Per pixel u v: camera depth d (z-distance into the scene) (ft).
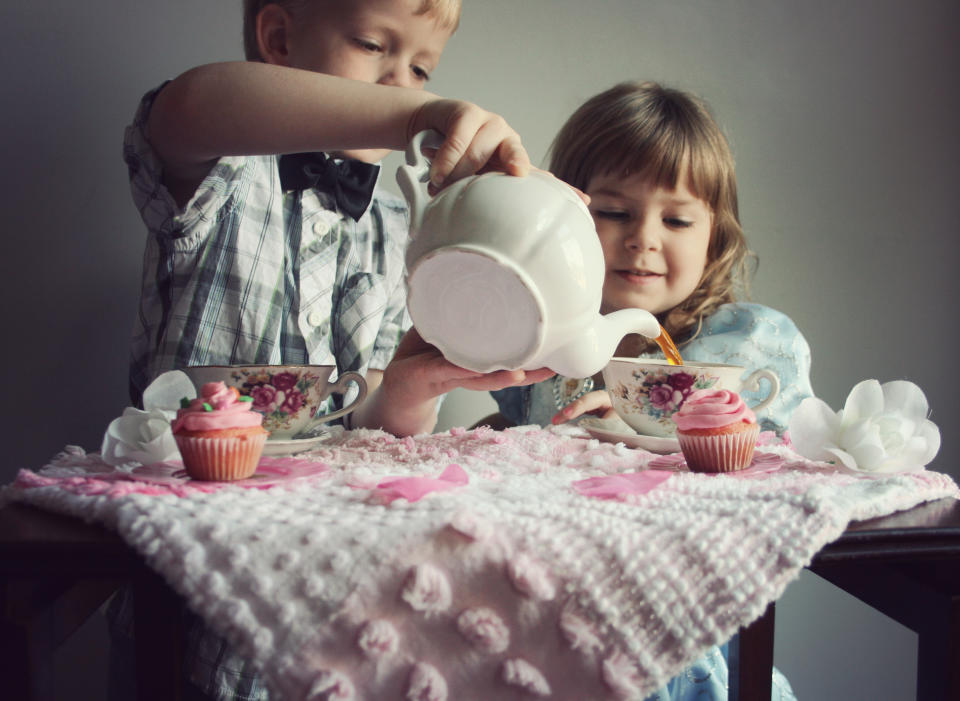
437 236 1.94
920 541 1.65
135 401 3.52
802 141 4.44
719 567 1.45
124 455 1.98
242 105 2.46
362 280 3.71
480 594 1.43
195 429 1.78
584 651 1.42
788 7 4.39
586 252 1.94
